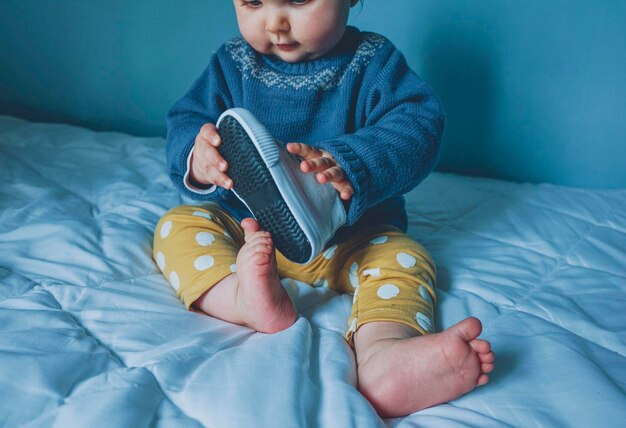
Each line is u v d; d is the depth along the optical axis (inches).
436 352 26.7
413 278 34.9
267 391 26.1
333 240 39.1
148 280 37.9
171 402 26.1
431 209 52.2
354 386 28.5
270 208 32.0
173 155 40.3
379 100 40.5
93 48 68.1
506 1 57.7
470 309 36.1
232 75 42.6
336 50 40.9
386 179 35.6
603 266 43.2
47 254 39.4
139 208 48.4
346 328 34.2
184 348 29.9
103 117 70.7
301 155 32.6
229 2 64.0
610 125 58.7
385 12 61.2
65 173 55.2
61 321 31.8
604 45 56.7
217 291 34.4
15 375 26.5
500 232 48.1
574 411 26.8
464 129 62.4
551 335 32.3
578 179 61.2
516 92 59.9
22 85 70.6
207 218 39.2
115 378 27.0
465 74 60.8
